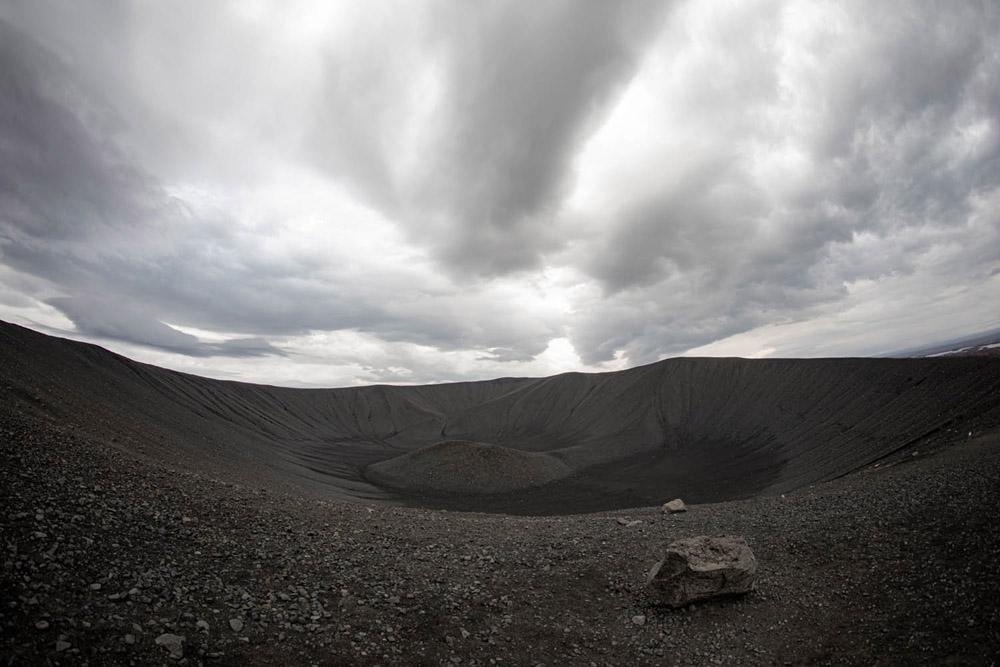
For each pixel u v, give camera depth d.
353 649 9.64
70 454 15.92
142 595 9.62
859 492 23.69
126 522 12.48
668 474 66.88
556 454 84.56
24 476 12.81
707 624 12.16
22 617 7.86
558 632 11.64
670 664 10.66
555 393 143.12
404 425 151.00
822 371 90.62
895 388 65.56
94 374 52.28
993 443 25.66
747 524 19.84
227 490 19.03
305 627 10.03
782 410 86.69
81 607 8.63
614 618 12.51
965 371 54.03
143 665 7.77
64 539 10.55
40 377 35.03
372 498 53.72
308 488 43.75
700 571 12.64
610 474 70.31
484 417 142.38
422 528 19.55
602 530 20.12
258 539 14.05
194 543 12.62
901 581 12.96
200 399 96.56
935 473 23.14
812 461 55.53
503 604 12.61
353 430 144.00
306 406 147.88
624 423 109.94
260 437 82.88
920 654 10.02
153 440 33.97
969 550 13.38
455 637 10.77
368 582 12.66
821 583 13.80
